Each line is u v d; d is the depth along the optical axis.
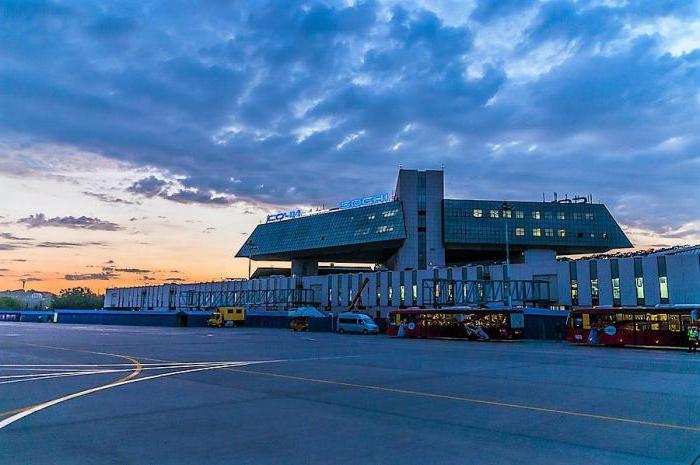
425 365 21.55
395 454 7.60
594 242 130.62
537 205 131.88
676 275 63.44
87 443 8.19
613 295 69.44
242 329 75.25
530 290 76.25
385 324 68.88
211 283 129.88
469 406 11.61
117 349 29.42
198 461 7.22
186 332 58.34
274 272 179.00
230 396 12.94
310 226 146.12
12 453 7.60
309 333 62.31
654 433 9.02
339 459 7.34
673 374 18.42
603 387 14.87
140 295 151.38
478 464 7.13
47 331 56.62
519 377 17.31
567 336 42.66
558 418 10.28
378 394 13.34
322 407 11.43
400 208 127.62
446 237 126.38
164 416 10.35
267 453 7.64
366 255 152.25
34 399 12.31
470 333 47.25
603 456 7.57
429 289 83.12
